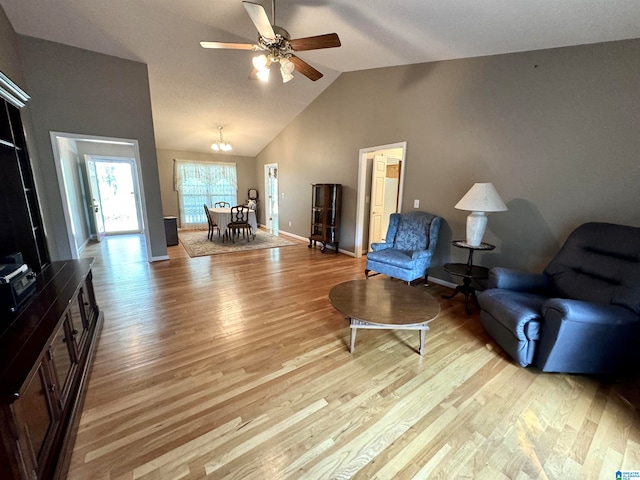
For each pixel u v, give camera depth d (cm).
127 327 246
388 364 200
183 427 145
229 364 197
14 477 93
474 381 184
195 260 468
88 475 120
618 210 230
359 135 464
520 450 136
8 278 142
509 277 238
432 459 131
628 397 172
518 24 223
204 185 793
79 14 302
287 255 510
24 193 196
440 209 359
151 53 376
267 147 756
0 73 167
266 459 130
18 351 109
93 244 588
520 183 284
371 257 352
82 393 161
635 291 180
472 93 312
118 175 704
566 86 246
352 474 124
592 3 183
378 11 240
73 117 364
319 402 164
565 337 175
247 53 386
